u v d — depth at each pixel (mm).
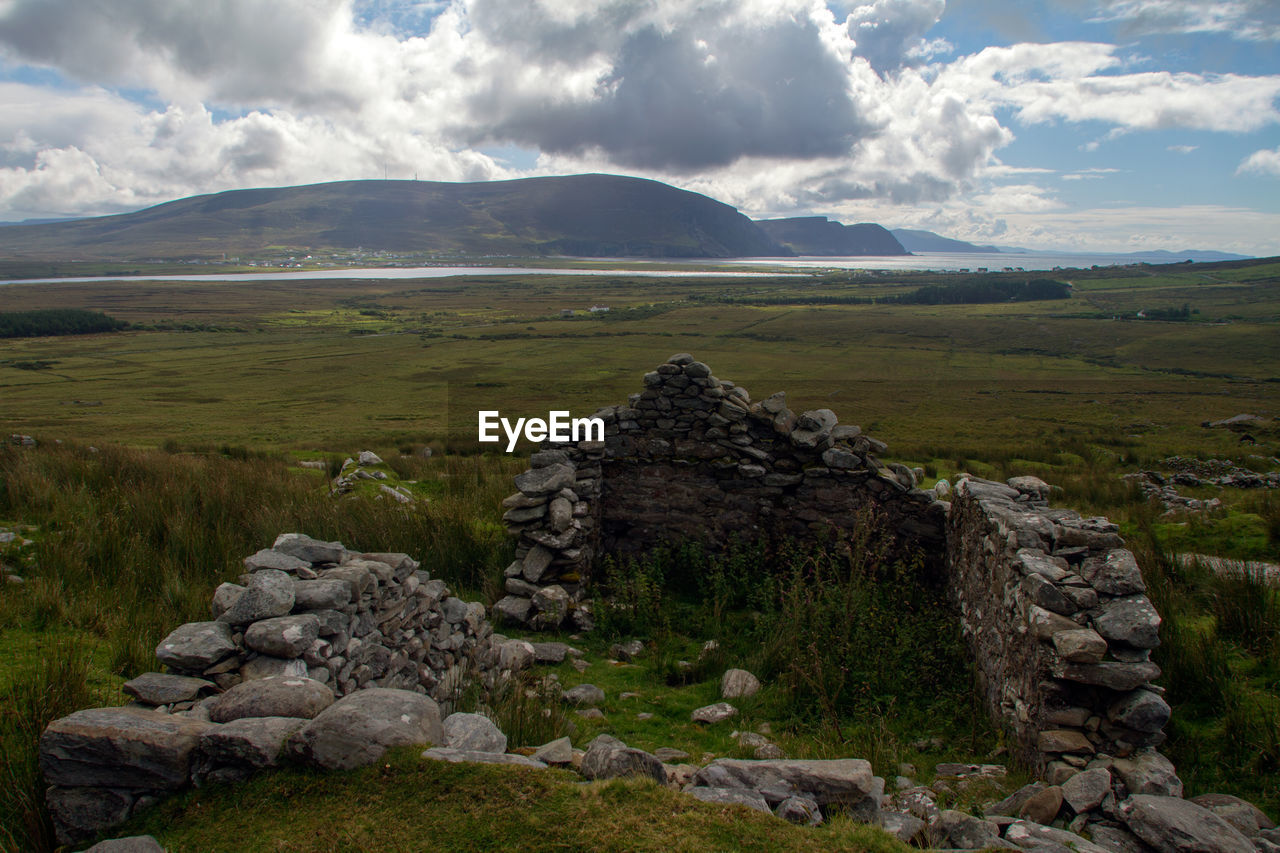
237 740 3070
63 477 10398
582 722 5305
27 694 4129
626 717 5602
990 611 6129
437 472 14289
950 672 6469
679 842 2766
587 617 7992
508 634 7715
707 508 9797
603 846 2721
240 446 19250
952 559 8312
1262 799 4066
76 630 5512
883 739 5176
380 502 10570
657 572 9297
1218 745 4602
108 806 2992
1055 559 5176
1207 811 3467
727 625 7984
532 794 2975
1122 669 4246
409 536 9141
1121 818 3639
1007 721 5184
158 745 3010
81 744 3020
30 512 8609
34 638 5238
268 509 9258
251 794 2996
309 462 16141
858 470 9172
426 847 2719
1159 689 4340
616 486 10078
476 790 2975
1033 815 3814
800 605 7348
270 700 3395
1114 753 4277
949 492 9891
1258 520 9297
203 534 8078
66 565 6707
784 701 5793
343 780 3014
